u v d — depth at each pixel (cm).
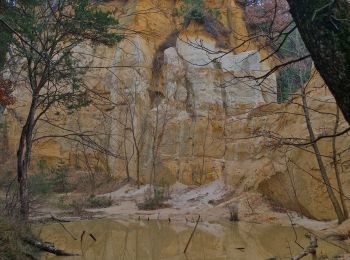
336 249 1105
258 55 2595
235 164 2241
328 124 1568
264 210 1819
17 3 1146
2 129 2870
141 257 1116
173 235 1427
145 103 2836
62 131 2930
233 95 2630
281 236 1360
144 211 1955
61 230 1462
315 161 1574
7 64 1245
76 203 1911
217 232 1466
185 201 2178
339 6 263
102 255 1128
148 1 2952
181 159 2588
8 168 2202
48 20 1188
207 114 2608
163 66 2888
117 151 2791
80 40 1231
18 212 1119
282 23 981
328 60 263
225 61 2689
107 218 1759
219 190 2255
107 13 1200
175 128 2670
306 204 1627
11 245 834
